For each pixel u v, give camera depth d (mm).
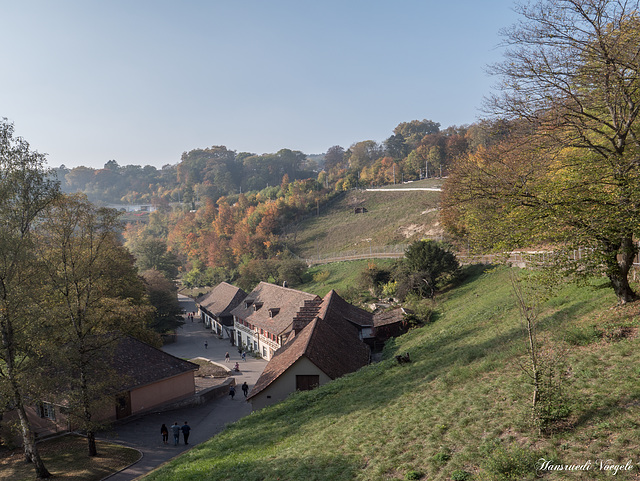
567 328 19219
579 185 17047
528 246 18766
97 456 29141
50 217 28562
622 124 17234
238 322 71250
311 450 17922
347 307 54688
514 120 18719
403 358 27656
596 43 15961
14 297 25562
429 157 154875
